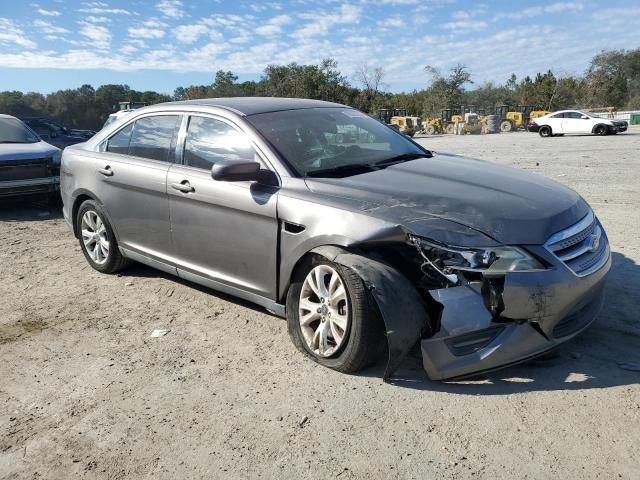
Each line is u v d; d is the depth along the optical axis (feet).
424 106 209.77
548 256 10.80
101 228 18.70
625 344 12.36
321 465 9.04
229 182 13.80
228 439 9.86
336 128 15.42
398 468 8.84
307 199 12.32
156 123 16.76
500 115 164.04
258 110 15.07
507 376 11.33
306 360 12.48
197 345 13.58
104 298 17.03
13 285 18.56
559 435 9.39
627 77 237.86
